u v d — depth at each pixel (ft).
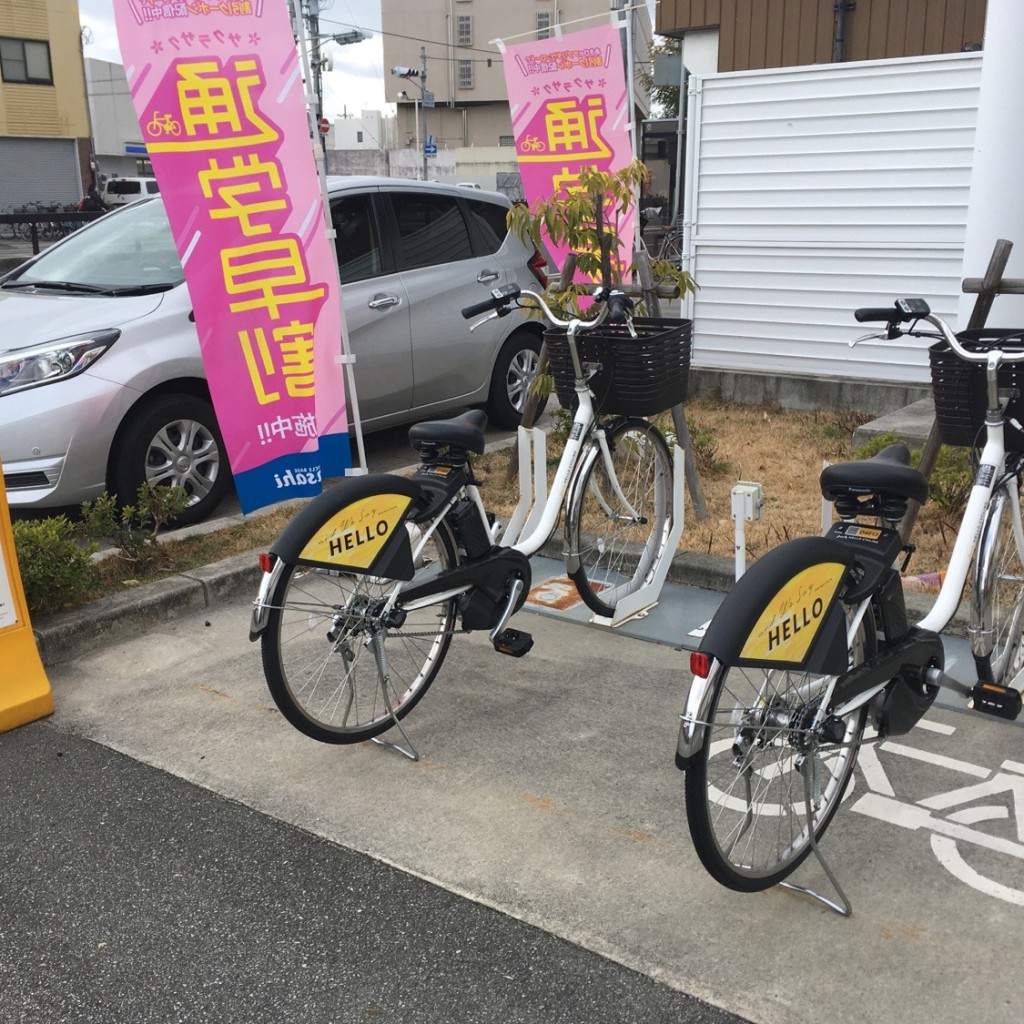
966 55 22.59
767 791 9.81
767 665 7.97
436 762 11.24
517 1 196.65
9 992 8.07
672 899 8.93
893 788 10.46
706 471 20.58
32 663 12.53
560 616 15.05
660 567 15.19
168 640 14.56
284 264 16.43
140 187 113.29
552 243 18.83
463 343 23.45
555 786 10.70
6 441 16.89
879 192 24.39
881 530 9.33
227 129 15.57
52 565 14.08
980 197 16.70
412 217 22.85
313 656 13.79
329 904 9.00
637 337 12.99
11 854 9.80
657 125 94.22
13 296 20.03
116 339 17.79
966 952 8.18
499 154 164.35
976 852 9.43
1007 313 16.90
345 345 17.35
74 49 117.70
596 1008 7.76
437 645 12.36
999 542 10.93
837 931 8.47
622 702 12.50
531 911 8.84
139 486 17.84
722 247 26.78
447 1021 7.68
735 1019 7.61
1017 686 11.76
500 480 20.90
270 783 10.93
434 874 9.36
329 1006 7.86
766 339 26.76
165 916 8.90
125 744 11.80
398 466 22.82
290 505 19.26
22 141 115.96
